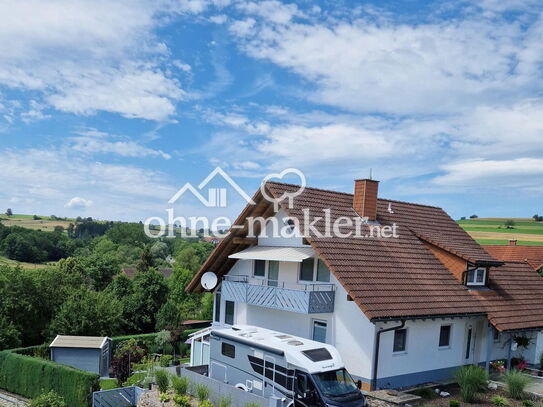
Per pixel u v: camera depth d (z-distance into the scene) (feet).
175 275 199.62
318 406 51.24
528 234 261.85
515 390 63.00
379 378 65.05
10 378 88.43
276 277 83.76
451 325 75.00
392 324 66.28
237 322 88.94
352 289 64.59
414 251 82.02
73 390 76.95
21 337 108.47
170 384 69.41
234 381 63.05
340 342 69.41
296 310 70.33
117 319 121.08
